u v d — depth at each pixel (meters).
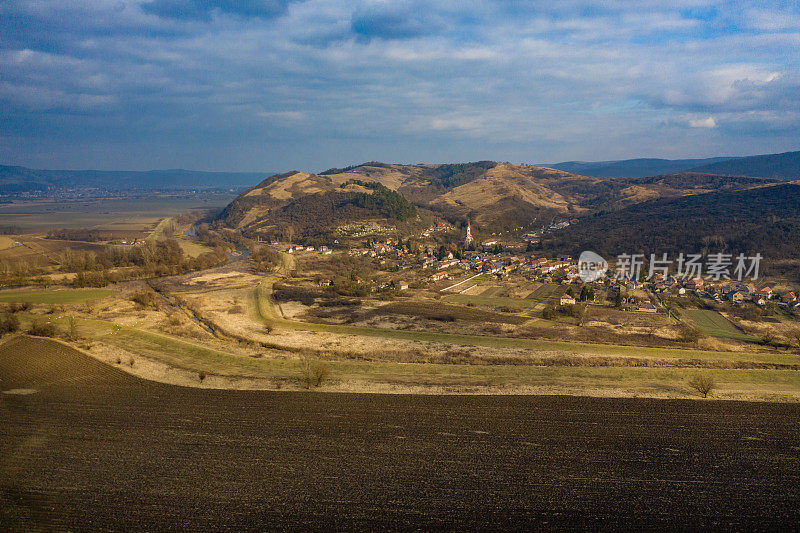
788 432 47.75
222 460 42.22
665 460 42.44
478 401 56.00
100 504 35.47
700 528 33.06
